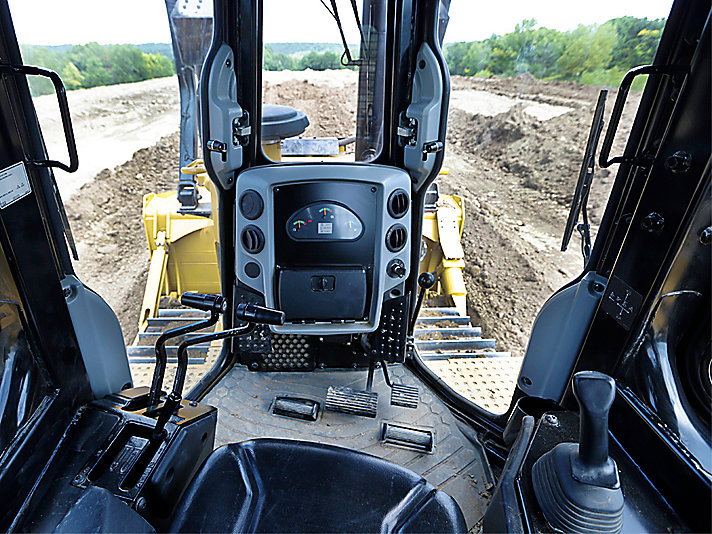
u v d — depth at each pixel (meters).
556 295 1.86
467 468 2.19
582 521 1.19
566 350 1.86
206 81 1.90
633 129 1.56
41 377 1.49
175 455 1.50
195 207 3.97
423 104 2.06
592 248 1.77
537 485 1.34
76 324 1.70
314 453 1.44
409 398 2.57
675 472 1.36
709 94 1.20
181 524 1.22
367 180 2.12
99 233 7.76
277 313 1.39
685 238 1.31
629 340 1.55
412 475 1.39
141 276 6.71
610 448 1.58
